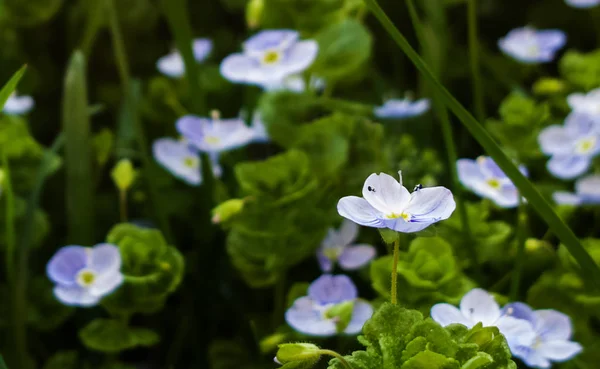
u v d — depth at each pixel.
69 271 0.27
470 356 0.24
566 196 0.30
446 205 0.24
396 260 0.24
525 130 0.31
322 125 0.30
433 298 0.27
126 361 0.31
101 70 0.35
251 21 0.31
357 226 0.29
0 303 0.29
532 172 0.32
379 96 0.34
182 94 0.33
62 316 0.29
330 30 0.31
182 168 0.31
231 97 0.34
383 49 0.37
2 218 0.29
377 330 0.24
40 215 0.30
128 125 0.32
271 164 0.28
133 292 0.28
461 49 0.36
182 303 0.31
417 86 0.36
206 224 0.30
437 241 0.27
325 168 0.29
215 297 0.30
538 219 0.30
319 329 0.27
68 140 0.29
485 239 0.29
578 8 0.37
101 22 0.34
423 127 0.34
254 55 0.30
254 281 0.29
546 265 0.29
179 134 0.32
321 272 0.30
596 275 0.26
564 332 0.26
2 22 0.34
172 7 0.30
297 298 0.28
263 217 0.28
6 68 0.34
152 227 0.32
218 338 0.30
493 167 0.29
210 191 0.30
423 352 0.23
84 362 0.30
